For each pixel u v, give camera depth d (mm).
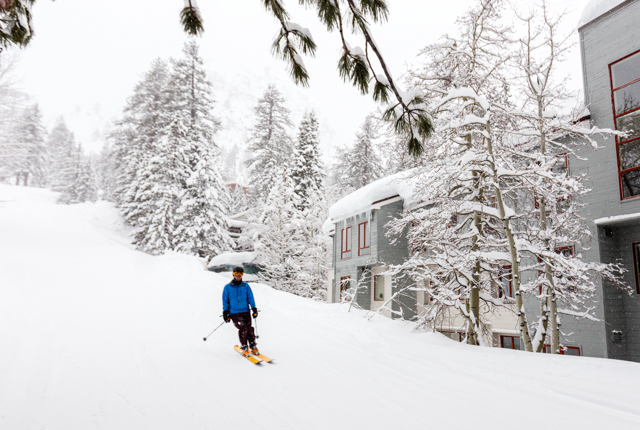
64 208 50406
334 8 3006
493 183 9844
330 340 8570
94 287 14461
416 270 11641
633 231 11266
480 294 11031
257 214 35656
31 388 4660
